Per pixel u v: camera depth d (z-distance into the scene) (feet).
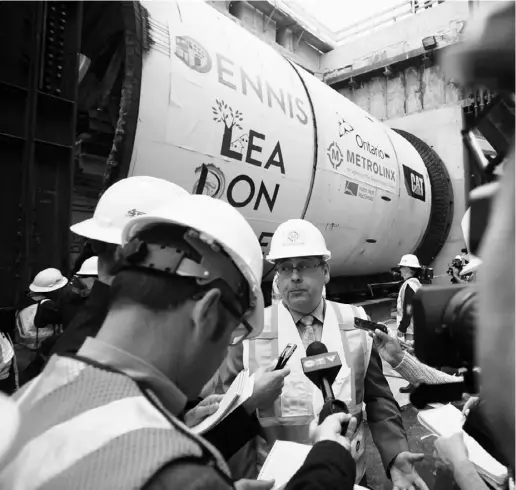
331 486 2.58
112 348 2.13
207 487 1.62
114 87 12.07
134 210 5.17
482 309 1.51
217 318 2.42
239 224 2.66
